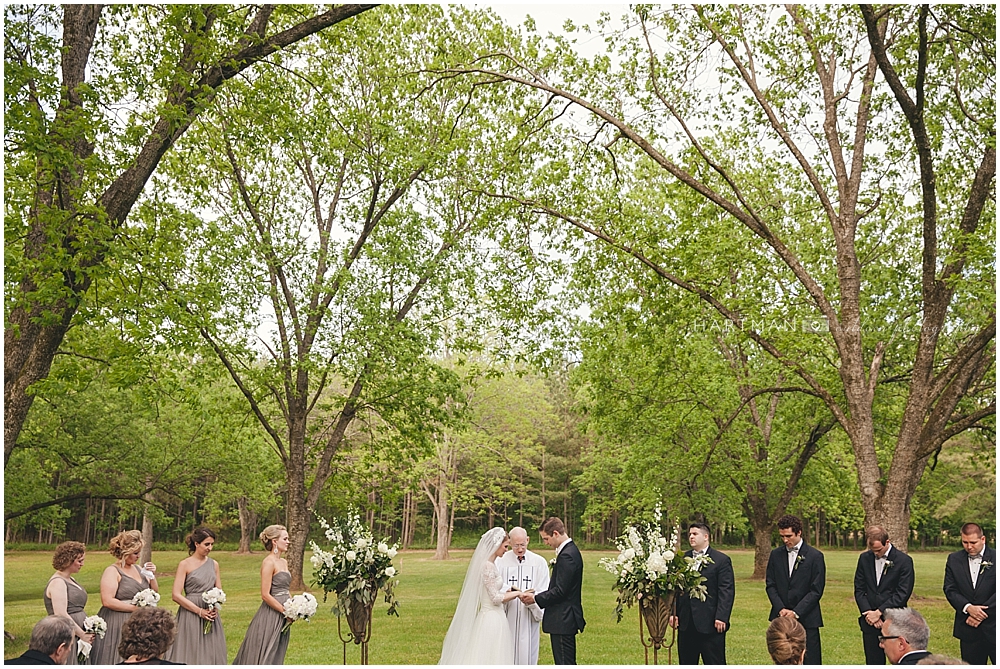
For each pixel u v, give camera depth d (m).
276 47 10.02
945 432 11.56
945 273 11.65
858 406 12.06
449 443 34.16
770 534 21.66
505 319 16.27
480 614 7.85
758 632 12.48
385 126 16.55
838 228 12.80
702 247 13.34
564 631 7.55
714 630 7.60
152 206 12.57
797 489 21.78
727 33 12.88
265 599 7.60
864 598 8.06
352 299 16.91
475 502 40.91
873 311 15.53
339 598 7.59
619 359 17.66
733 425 19.92
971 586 7.70
